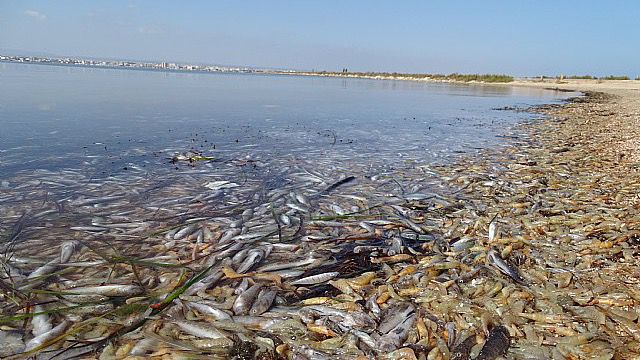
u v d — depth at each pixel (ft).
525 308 14.44
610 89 169.58
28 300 14.07
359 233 20.92
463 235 20.95
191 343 12.38
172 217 22.07
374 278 16.34
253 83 174.40
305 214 23.34
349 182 30.04
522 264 17.79
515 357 12.09
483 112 84.94
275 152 39.17
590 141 47.42
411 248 19.16
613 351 12.14
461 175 31.99
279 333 13.01
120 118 54.65
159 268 16.72
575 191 27.71
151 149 37.68
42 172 28.81
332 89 160.45
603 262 17.84
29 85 93.97
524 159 38.17
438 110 88.38
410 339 12.82
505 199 26.25
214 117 61.11
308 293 15.31
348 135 51.24
